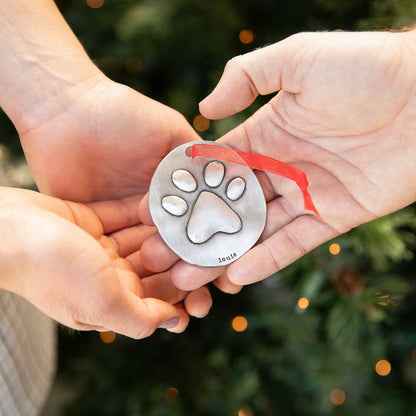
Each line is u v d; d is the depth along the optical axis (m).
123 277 0.36
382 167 0.38
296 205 0.40
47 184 0.42
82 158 0.41
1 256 0.30
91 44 0.50
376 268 0.45
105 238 0.41
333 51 0.34
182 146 0.39
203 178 0.39
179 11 0.46
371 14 0.45
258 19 0.49
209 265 0.38
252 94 0.38
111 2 0.49
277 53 0.35
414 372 0.49
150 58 0.48
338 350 0.47
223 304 0.51
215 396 0.47
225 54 0.48
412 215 0.45
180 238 0.38
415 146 0.37
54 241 0.30
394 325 0.47
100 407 0.48
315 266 0.45
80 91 0.41
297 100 0.37
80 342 0.53
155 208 0.38
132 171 0.43
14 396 0.43
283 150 0.40
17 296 0.42
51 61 0.40
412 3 0.43
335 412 0.47
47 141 0.41
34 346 0.45
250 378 0.46
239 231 0.39
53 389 0.54
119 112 0.40
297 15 0.48
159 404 0.47
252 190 0.39
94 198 0.44
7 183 0.45
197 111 0.49
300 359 0.48
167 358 0.50
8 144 0.51
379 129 0.37
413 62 0.35
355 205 0.40
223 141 0.41
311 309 0.47
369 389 0.48
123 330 0.33
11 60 0.40
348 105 0.36
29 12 0.40
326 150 0.39
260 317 0.49
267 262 0.39
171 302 0.40
